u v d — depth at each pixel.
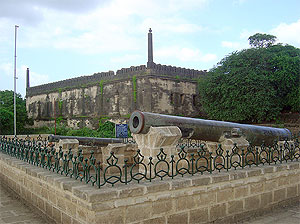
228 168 7.20
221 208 6.56
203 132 8.02
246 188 7.02
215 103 33.53
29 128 50.94
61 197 6.03
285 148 8.72
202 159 10.77
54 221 6.39
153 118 7.16
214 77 33.09
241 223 6.79
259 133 9.34
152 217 5.56
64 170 6.77
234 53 33.19
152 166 6.99
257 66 31.42
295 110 32.22
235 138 8.57
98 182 5.26
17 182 8.77
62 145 10.59
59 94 48.88
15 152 9.98
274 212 7.54
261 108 30.02
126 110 37.25
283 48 33.59
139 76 35.88
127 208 5.26
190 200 6.08
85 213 5.16
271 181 7.59
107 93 40.00
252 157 9.46
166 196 5.71
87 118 42.62
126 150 11.69
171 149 7.26
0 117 40.09
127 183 5.68
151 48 35.44
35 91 55.47
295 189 8.26
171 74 37.38
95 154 11.44
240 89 30.84
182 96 38.44
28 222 6.77
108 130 34.62
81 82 44.91
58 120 48.09
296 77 30.61
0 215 7.28
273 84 31.23
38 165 8.09
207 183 6.28
